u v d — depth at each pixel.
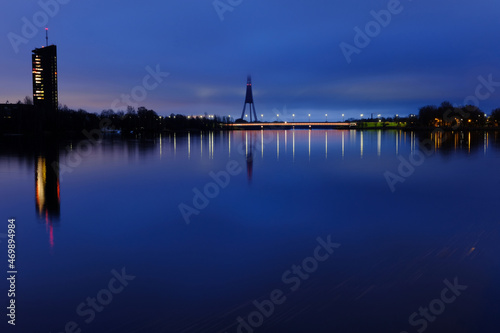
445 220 18.62
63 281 11.76
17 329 9.16
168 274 12.27
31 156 50.19
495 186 28.17
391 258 13.48
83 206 21.80
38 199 23.64
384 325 9.22
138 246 14.95
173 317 9.66
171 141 95.75
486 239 15.48
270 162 45.56
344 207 21.69
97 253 14.16
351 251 14.26
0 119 127.44
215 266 12.91
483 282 11.40
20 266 12.90
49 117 133.12
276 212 20.55
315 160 47.66
